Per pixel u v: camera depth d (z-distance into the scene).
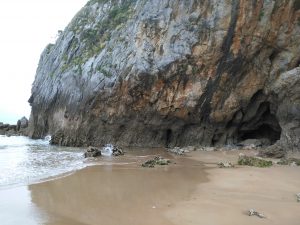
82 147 39.12
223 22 31.67
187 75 34.19
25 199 15.40
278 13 29.81
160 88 35.72
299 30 29.62
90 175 20.94
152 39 36.69
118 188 17.48
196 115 35.09
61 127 45.53
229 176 19.98
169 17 35.81
